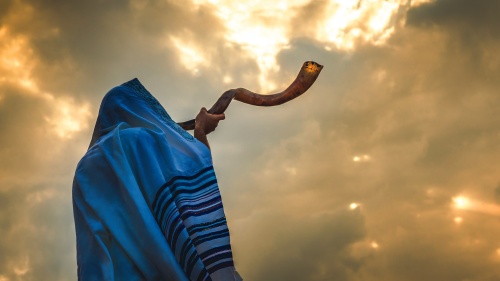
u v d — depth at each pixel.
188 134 3.40
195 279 2.93
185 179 3.20
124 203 3.06
